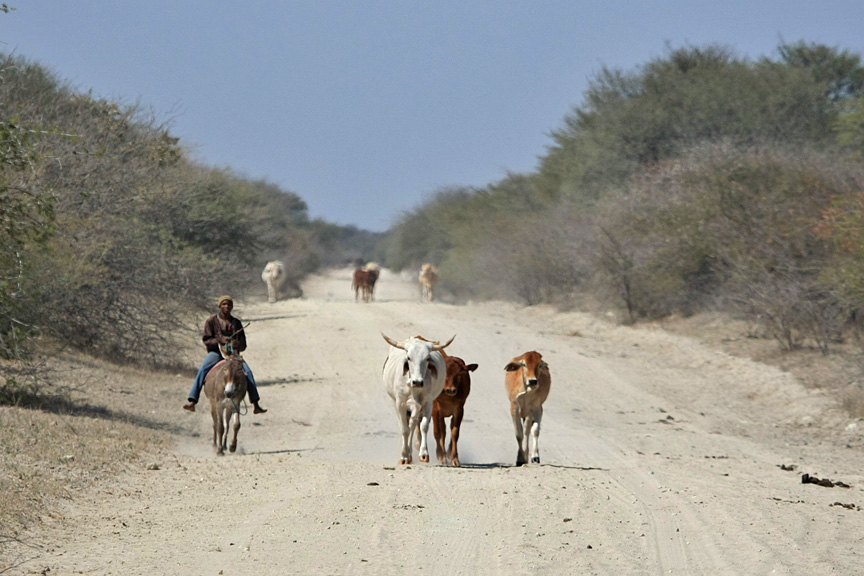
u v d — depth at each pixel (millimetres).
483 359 26578
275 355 27750
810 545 7918
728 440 17156
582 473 11703
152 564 7164
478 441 16031
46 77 23156
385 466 12320
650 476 11914
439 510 9109
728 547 7797
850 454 16062
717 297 31172
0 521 8062
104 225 20047
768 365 24344
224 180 34219
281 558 7367
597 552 7566
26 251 14773
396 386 12633
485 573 6957
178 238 26078
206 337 14547
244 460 13000
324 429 17250
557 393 21875
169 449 13875
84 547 7680
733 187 29141
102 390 18078
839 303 23609
